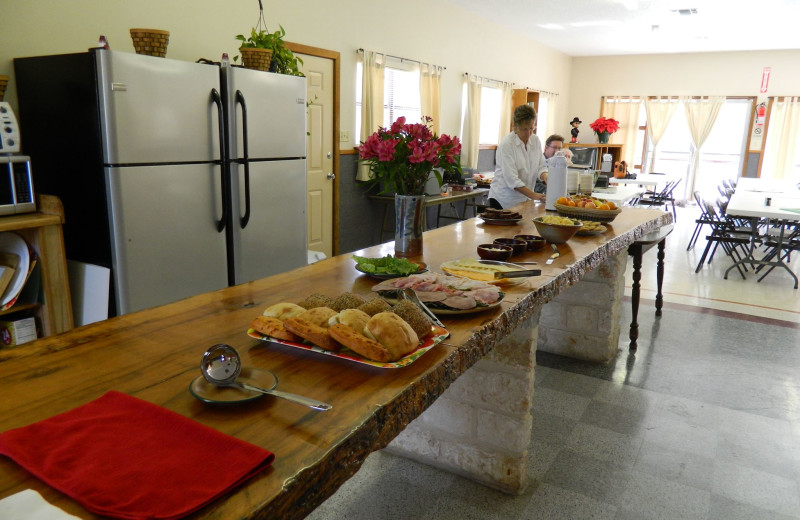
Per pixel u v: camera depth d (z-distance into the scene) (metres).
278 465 0.81
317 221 5.38
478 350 1.36
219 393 0.99
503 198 4.44
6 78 2.73
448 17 7.01
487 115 8.91
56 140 2.86
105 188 2.72
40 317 2.71
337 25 5.25
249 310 1.49
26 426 0.87
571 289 3.41
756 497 2.15
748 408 2.86
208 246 3.20
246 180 3.26
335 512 2.04
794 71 9.93
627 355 3.53
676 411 2.82
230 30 4.20
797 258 6.58
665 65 10.90
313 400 0.96
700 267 5.88
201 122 3.04
